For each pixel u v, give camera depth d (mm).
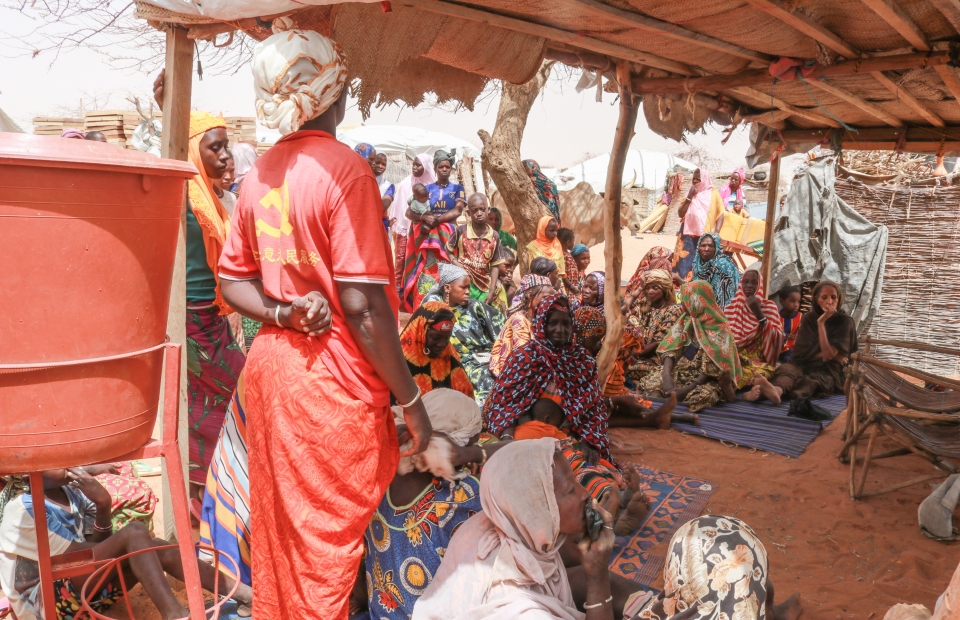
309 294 2166
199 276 3795
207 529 2990
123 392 1828
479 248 8695
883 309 8844
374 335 2186
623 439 5867
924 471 5184
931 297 8555
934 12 3412
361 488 2309
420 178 10398
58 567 2621
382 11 3240
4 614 3002
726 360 6680
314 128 2318
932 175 8523
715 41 3967
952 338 8484
